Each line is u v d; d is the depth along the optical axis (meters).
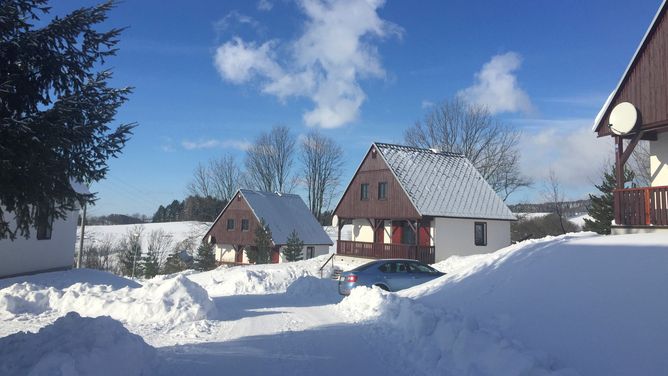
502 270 10.54
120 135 7.07
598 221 29.08
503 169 50.00
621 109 14.34
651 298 6.48
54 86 6.89
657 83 13.80
